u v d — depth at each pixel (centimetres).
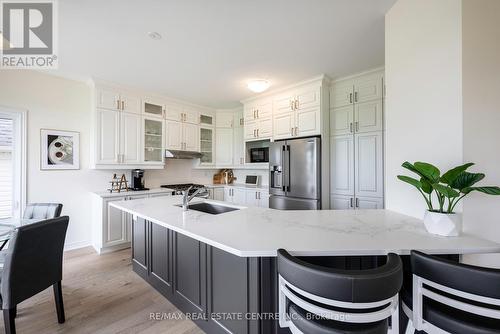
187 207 210
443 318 95
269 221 164
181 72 297
